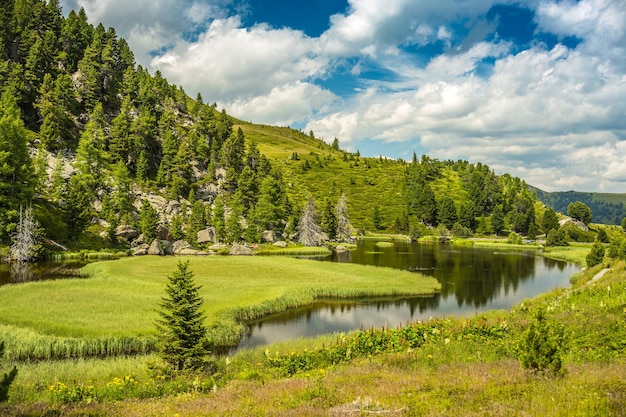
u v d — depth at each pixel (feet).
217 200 418.31
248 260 273.95
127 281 172.76
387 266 276.82
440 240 552.00
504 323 89.61
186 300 69.31
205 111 597.93
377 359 69.62
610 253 219.20
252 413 39.65
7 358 87.20
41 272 206.59
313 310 151.23
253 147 610.24
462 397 39.42
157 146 509.76
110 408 45.88
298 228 441.27
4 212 257.75
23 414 41.42
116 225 328.49
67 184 351.87
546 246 502.38
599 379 41.47
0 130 268.00
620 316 79.36
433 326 95.40
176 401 48.78
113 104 540.11
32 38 499.51
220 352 102.94
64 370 78.79
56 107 430.61
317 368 69.72
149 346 101.60
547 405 33.86
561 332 63.21
